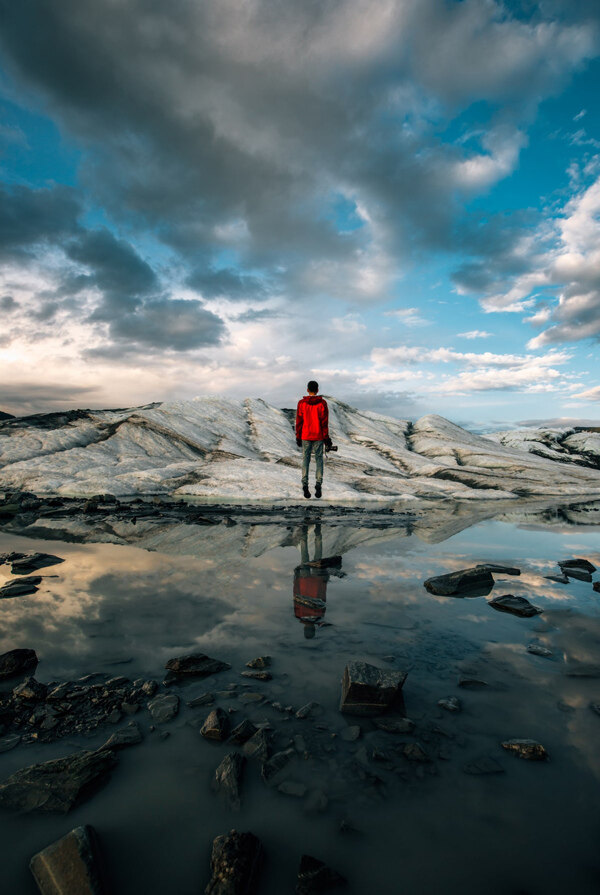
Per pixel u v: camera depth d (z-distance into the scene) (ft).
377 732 6.43
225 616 11.15
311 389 37.70
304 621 10.87
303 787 5.31
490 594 13.30
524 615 11.43
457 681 7.97
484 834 4.65
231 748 6.07
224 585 13.89
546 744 6.15
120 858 4.34
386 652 9.18
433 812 4.94
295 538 23.88
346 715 6.86
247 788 5.29
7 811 4.96
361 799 5.13
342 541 22.97
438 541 23.36
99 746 6.13
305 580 14.64
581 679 8.05
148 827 4.74
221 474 62.59
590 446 115.14
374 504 52.49
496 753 5.94
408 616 11.33
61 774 5.42
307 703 7.22
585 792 5.25
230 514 35.47
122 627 10.39
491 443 114.42
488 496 66.54
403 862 4.32
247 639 9.78
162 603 12.07
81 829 4.40
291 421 104.32
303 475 39.86
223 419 96.22
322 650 9.25
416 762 5.76
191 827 4.75
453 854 4.42
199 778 5.49
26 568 15.93
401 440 109.09
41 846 4.51
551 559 18.60
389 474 77.87
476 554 19.58
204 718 6.81
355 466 79.10
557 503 57.93
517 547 21.63
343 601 12.48
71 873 4.00
